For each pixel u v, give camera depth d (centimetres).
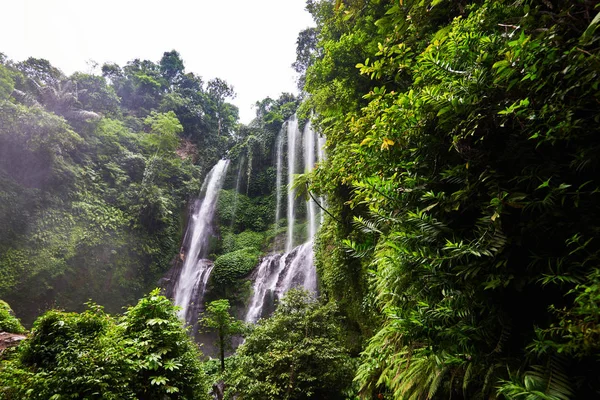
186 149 2450
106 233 1331
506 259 112
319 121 600
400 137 170
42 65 1828
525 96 114
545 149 114
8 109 1152
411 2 201
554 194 103
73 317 287
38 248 1109
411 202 166
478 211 139
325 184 460
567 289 108
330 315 494
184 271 1700
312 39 1234
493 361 118
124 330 315
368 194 191
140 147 1892
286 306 530
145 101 2420
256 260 1528
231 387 445
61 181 1279
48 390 214
